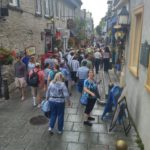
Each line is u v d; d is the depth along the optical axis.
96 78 14.38
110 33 20.52
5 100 9.68
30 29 13.84
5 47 10.38
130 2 9.03
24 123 7.43
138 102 6.86
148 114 5.71
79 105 9.33
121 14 9.23
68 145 6.11
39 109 8.70
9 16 10.68
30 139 6.41
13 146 6.05
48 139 6.42
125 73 9.59
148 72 5.76
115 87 7.72
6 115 8.08
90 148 5.97
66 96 6.48
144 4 6.47
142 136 6.18
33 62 10.49
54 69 9.20
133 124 7.40
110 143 6.24
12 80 11.25
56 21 21.09
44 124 7.37
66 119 7.83
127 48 9.33
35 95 9.13
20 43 12.23
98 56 16.14
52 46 19.17
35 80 8.77
